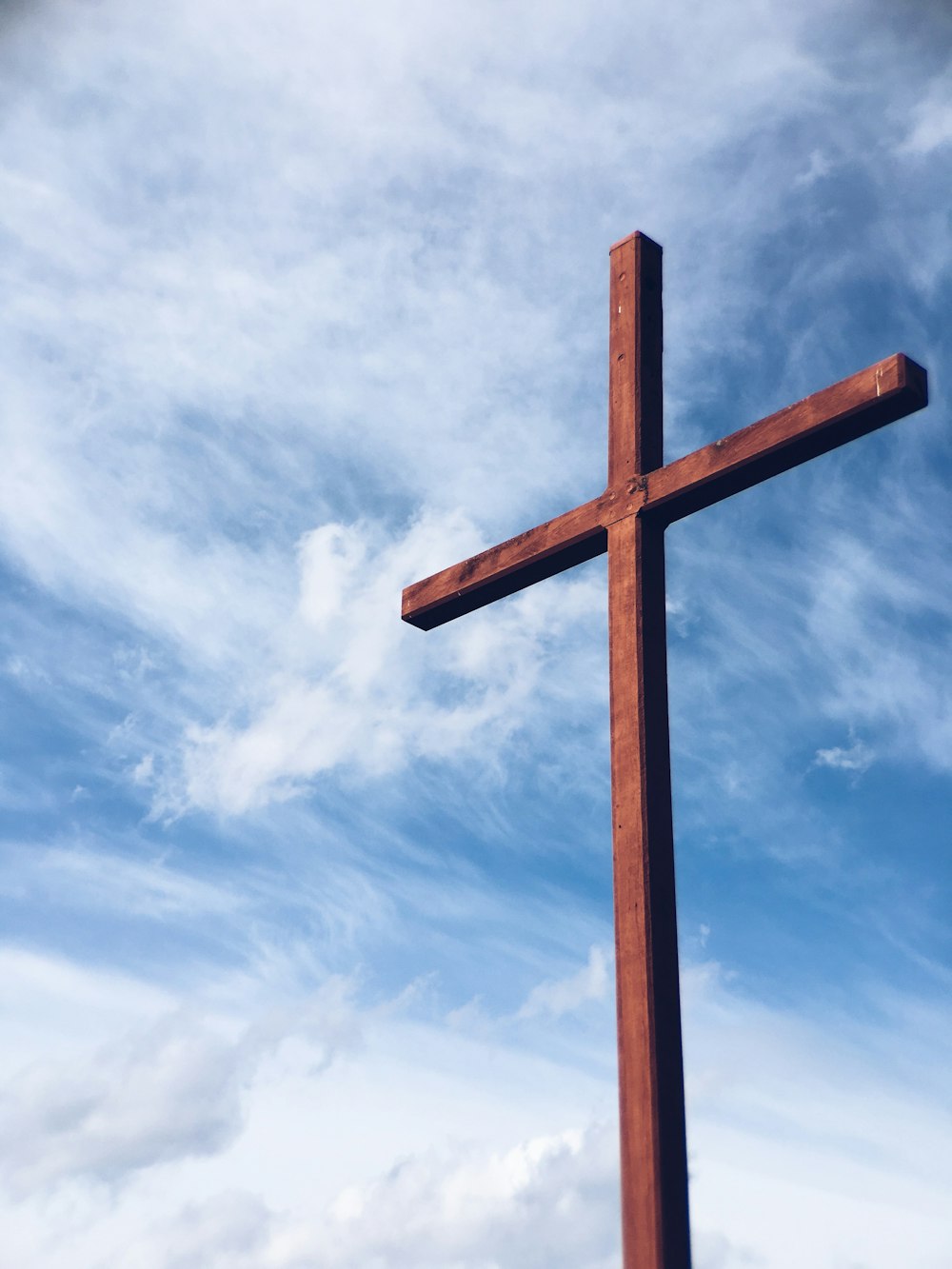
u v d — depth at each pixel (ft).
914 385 13.70
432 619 17.76
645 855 13.66
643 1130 12.71
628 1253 12.43
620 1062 13.12
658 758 14.19
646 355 16.38
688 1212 12.53
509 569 16.51
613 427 16.16
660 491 15.16
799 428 14.19
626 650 14.70
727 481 14.75
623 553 15.23
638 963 13.32
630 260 16.92
